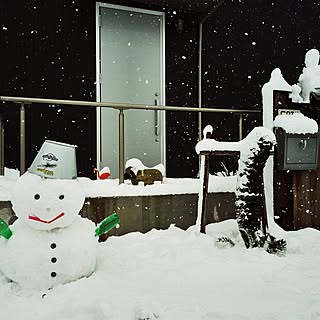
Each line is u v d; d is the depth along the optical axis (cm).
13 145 570
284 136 402
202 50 688
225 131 714
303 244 354
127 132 625
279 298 238
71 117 597
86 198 353
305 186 434
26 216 246
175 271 283
